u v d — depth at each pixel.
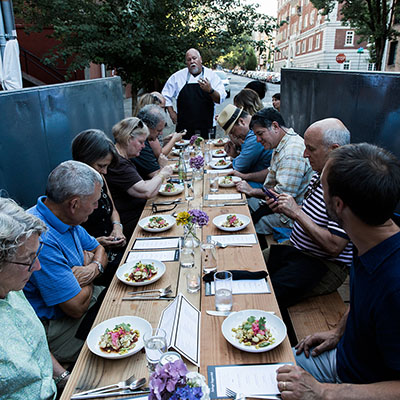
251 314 1.56
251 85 5.02
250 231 2.43
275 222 3.26
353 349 1.36
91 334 1.49
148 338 1.23
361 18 15.38
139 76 7.66
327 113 4.75
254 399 1.21
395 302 1.11
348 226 1.22
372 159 1.15
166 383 0.93
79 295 1.85
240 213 2.73
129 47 6.77
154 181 3.12
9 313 1.31
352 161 1.16
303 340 1.78
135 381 1.28
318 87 5.11
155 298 1.74
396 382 1.16
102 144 2.55
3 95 2.74
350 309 1.41
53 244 1.84
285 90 7.21
